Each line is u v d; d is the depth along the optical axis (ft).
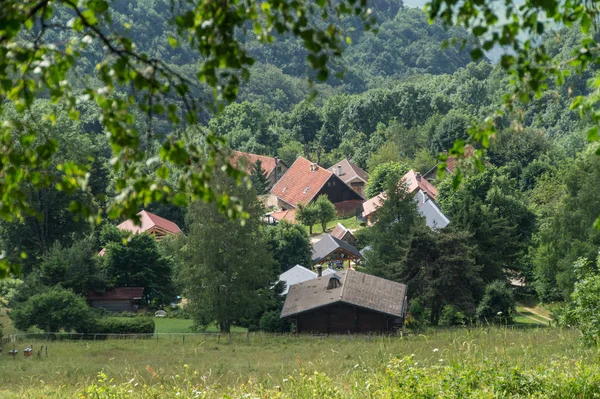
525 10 29.25
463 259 288.92
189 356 173.78
